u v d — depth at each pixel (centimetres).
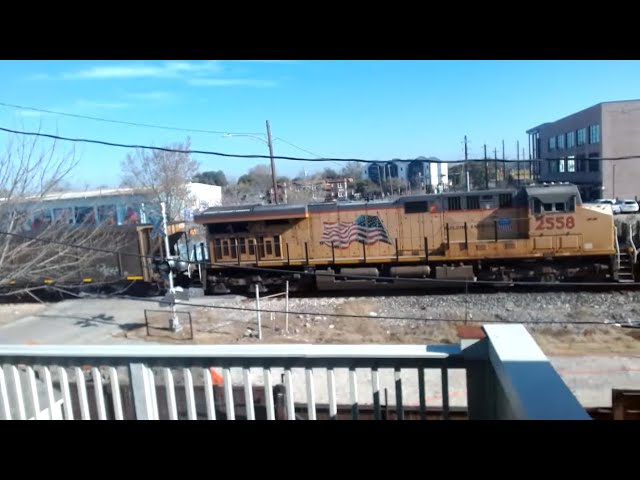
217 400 480
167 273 1989
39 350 327
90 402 404
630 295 1797
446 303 1844
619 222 2086
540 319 1599
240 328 1731
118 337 1691
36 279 1255
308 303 1997
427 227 2027
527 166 8412
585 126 5675
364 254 2075
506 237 1984
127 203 3178
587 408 786
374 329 1647
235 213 2141
